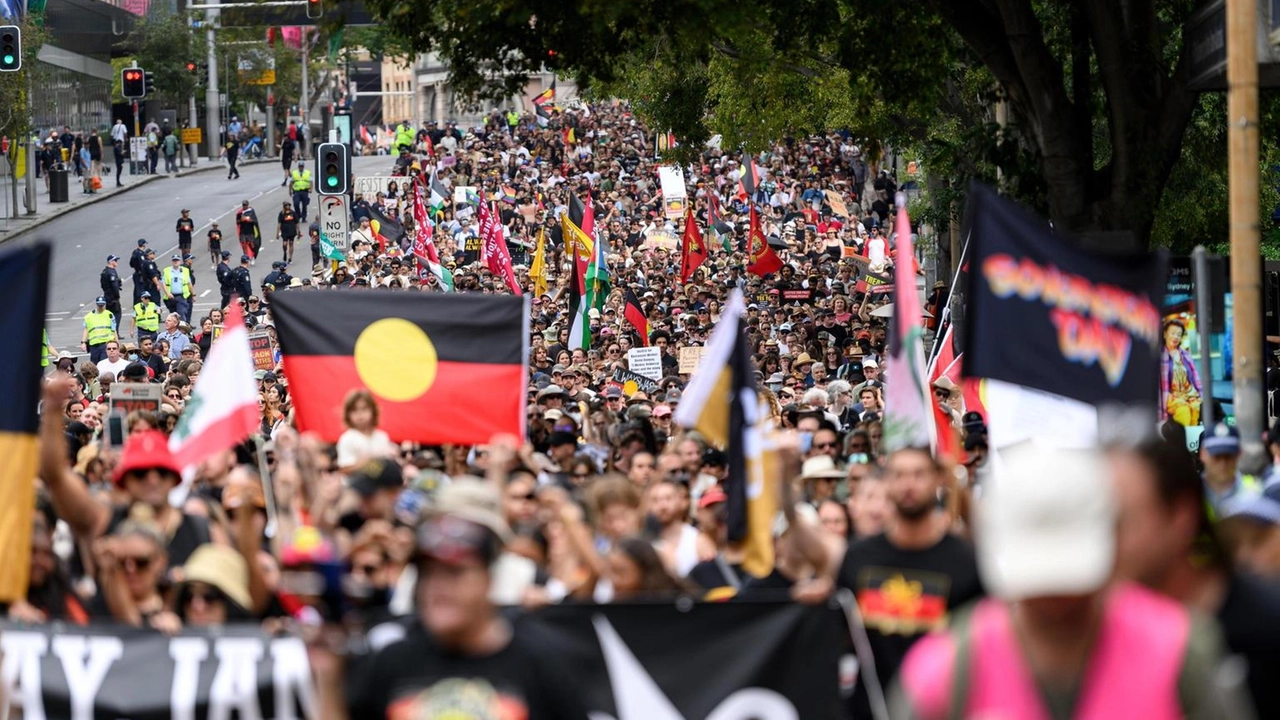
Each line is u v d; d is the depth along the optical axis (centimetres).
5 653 2361
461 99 7075
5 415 2495
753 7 6297
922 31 6775
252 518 2555
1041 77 6103
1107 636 1304
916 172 13575
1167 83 6088
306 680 2344
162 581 2666
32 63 19450
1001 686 1303
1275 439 3834
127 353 9088
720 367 2825
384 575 2416
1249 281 3591
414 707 1684
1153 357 2892
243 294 14250
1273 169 9506
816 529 2688
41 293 2520
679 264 14988
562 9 6356
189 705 2345
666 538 3114
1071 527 1259
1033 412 2988
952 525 2977
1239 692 1780
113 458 3853
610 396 6619
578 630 2338
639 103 12788
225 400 3128
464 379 4062
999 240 2864
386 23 6925
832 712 2344
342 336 4056
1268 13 4638
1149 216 6038
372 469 2741
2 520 2477
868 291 11581
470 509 1817
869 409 5922
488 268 12950
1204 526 1858
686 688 2336
